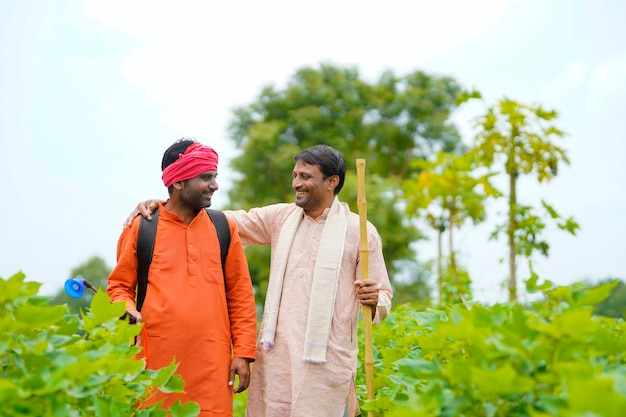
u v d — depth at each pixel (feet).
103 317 10.21
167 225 13.85
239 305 14.20
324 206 14.62
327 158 14.35
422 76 129.08
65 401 8.46
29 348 9.02
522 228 26.02
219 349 13.61
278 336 14.16
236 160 103.65
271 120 114.62
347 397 14.16
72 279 13.48
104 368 9.11
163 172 13.96
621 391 7.25
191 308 13.44
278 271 14.43
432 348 10.09
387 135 118.21
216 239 14.06
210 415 13.35
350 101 117.29
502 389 7.72
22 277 8.93
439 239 30.66
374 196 89.45
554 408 7.88
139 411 10.46
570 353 8.15
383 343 15.30
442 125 122.01
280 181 102.94
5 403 8.04
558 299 9.66
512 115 26.89
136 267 13.80
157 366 13.29
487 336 8.88
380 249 14.69
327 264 14.15
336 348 14.03
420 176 30.30
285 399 13.99
